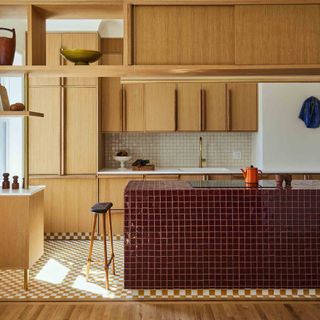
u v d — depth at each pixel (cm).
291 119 583
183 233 351
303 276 351
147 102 590
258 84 594
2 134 550
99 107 575
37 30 352
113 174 558
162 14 335
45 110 559
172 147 630
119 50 609
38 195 396
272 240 351
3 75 379
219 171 571
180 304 333
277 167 584
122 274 407
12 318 304
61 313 313
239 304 333
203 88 590
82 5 337
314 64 328
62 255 481
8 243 362
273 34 331
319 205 351
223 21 335
